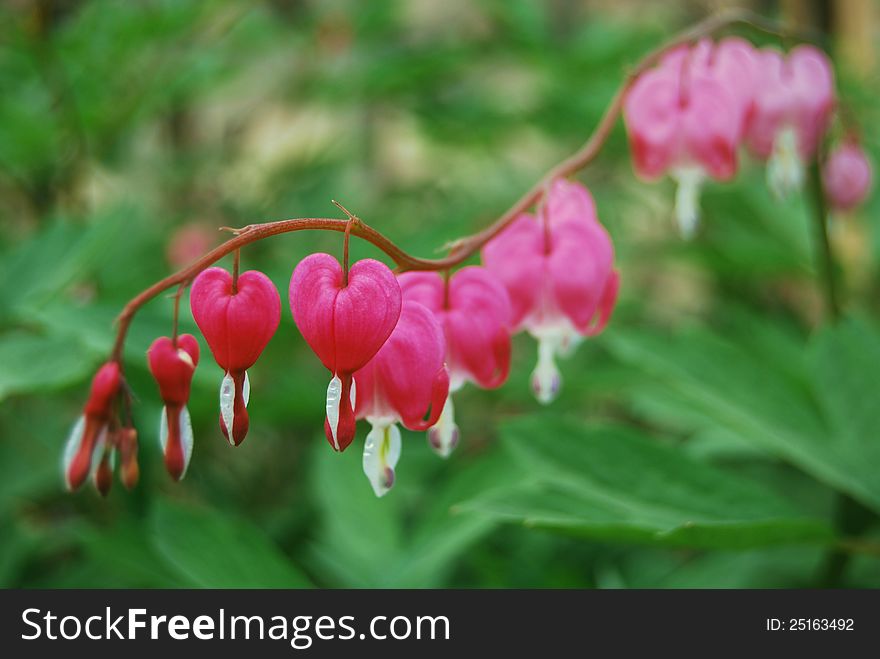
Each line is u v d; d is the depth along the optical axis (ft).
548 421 2.06
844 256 3.51
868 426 2.16
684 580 2.44
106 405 1.62
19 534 2.59
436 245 2.91
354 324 1.59
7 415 2.79
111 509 2.89
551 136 3.79
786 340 3.09
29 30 3.16
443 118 4.03
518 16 3.98
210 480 3.23
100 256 2.66
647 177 1.98
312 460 3.03
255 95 4.28
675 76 1.97
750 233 3.28
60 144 3.34
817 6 3.93
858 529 2.30
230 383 1.60
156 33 3.27
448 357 1.73
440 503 2.35
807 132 2.09
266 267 2.86
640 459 2.04
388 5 4.18
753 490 2.02
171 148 4.43
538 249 1.81
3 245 3.13
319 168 3.88
